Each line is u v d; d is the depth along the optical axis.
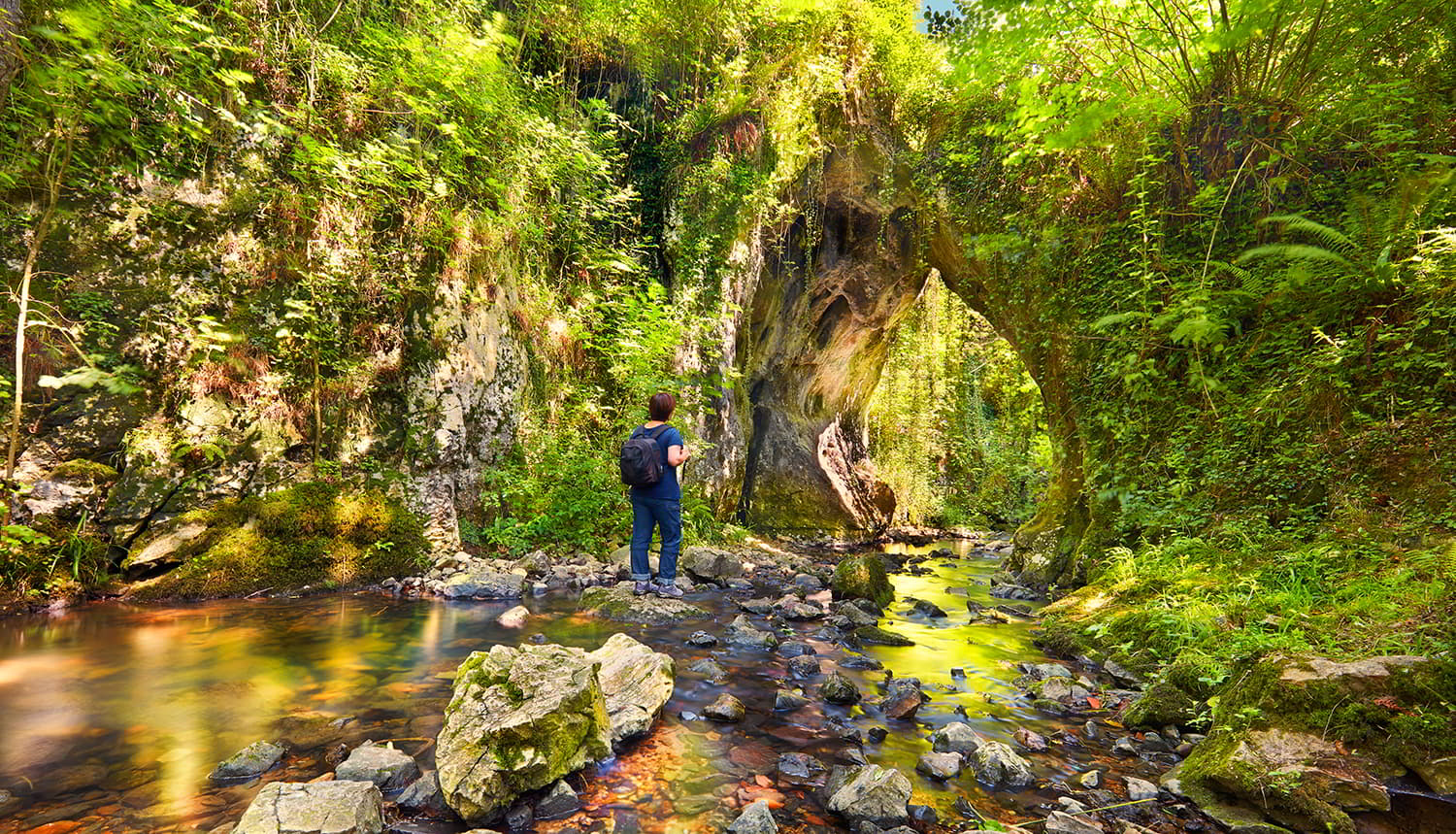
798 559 8.70
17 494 4.25
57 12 3.99
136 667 3.27
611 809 2.08
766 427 11.82
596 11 8.34
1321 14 4.78
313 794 1.92
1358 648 2.95
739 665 3.72
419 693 3.01
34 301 4.27
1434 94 5.00
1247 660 3.08
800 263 11.30
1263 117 5.79
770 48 9.70
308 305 5.51
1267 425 5.04
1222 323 5.36
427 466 6.13
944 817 2.09
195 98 4.84
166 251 5.04
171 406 4.95
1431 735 2.23
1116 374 6.62
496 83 6.65
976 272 9.80
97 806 1.98
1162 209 6.47
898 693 3.21
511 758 2.09
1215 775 2.28
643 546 5.51
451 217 6.48
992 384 19.80
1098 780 2.39
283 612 4.52
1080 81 5.86
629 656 3.03
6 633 3.78
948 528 15.79
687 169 9.27
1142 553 5.42
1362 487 4.23
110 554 4.61
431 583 5.41
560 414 7.57
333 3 6.11
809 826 2.00
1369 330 4.57
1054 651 4.30
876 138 10.66
